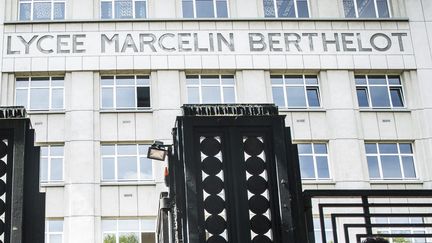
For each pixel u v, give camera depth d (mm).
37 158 7531
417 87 31500
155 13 31828
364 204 7594
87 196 28641
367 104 31328
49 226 28266
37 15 31797
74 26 31328
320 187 29484
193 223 7094
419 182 30062
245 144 7543
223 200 7289
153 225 28703
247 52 31328
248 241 7121
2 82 30234
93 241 28078
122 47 31078
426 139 30672
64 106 30203
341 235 27891
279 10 32562
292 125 30406
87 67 30672
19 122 7516
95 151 29391
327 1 32688
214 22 31734
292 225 7176
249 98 30672
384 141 30688
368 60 31719
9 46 30828
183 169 7434
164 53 31078
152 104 30438
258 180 7418
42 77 30750
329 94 31031
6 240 7176
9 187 7348
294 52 31531
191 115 7520
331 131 30438
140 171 29422
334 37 31938
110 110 30094
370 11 32969
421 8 32875
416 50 32062
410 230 28219
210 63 31016
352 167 29859
